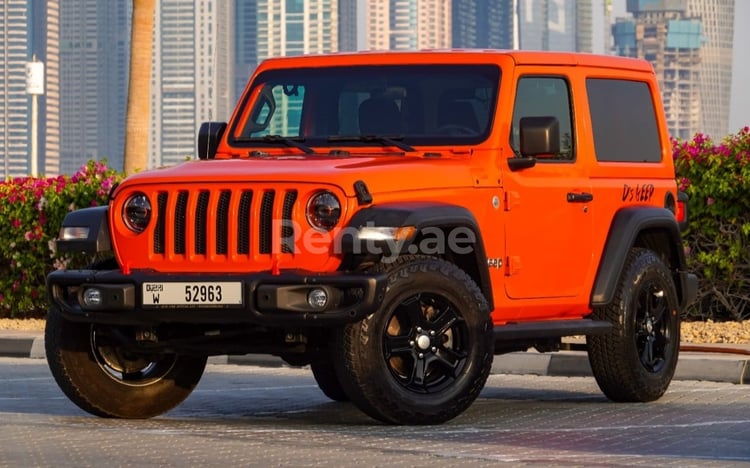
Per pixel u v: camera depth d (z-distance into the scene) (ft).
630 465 29.55
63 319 37.01
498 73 38.58
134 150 77.30
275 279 34.01
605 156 41.16
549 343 40.68
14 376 50.62
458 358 35.63
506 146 38.09
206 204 35.19
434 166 36.40
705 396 43.09
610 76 41.83
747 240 62.39
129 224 36.04
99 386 37.40
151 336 36.35
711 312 63.93
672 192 43.80
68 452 31.32
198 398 43.65
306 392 45.44
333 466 29.30
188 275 34.76
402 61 39.22
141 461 30.01
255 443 32.42
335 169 34.91
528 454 30.91
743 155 62.03
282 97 39.99
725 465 29.71
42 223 69.21
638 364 41.06
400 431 34.37
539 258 38.70
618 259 40.57
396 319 35.06
